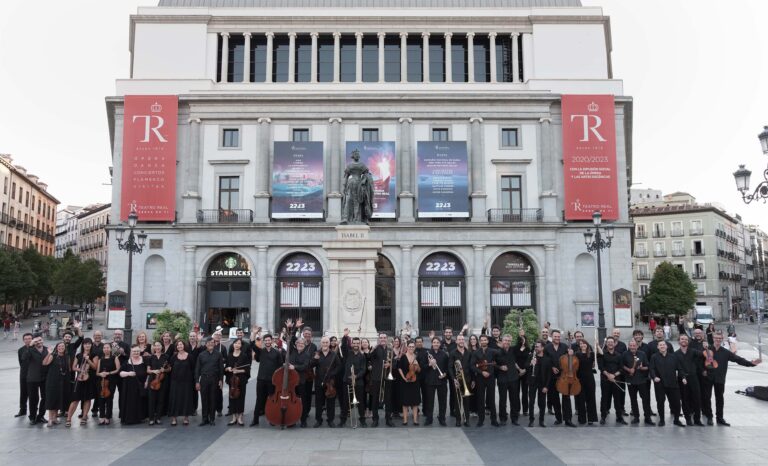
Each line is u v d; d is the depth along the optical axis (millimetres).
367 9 42469
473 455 10109
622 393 12852
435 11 42594
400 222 38531
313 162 39125
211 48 42562
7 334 45844
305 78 43344
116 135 40281
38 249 84938
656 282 60125
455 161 39344
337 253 17281
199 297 38219
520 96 40281
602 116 39844
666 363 12602
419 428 12336
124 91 40594
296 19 42375
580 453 10250
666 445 10805
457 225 38406
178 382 12727
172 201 38812
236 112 40375
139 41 42250
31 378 12922
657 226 88000
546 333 14633
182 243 38688
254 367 24672
